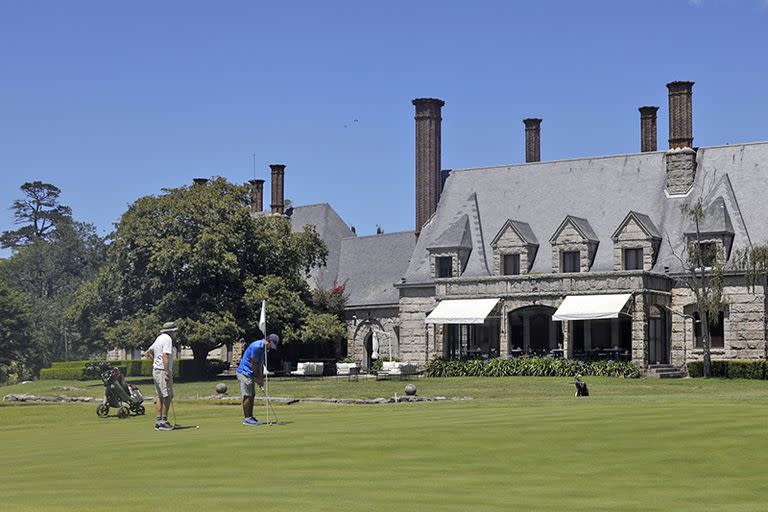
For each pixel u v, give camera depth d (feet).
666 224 252.42
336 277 315.78
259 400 146.61
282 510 48.78
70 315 266.77
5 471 62.95
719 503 50.80
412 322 274.36
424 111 287.28
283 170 332.19
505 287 249.34
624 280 234.17
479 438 69.67
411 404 126.52
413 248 304.09
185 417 107.45
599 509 49.32
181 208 246.68
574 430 71.77
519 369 228.63
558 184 271.90
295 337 250.78
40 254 487.20
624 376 219.41
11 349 379.76
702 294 223.51
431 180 285.02
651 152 263.90
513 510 48.93
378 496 52.42
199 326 237.45
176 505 50.08
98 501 51.31
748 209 245.24
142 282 252.42
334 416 95.76
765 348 232.12
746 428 70.64
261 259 258.57
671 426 72.23
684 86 256.32
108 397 121.39
